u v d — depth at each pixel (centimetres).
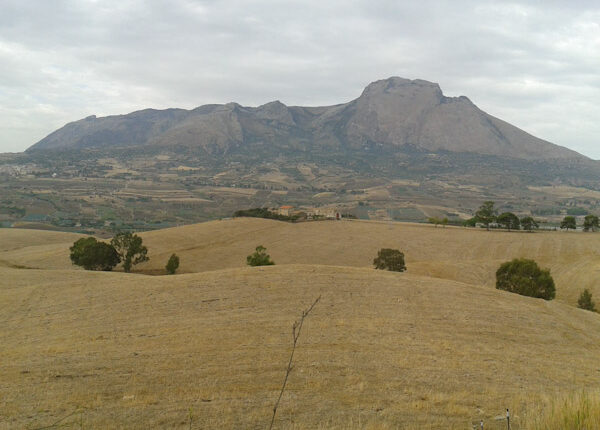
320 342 2278
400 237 11012
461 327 2734
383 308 3048
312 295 3278
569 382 1878
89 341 2330
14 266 6656
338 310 2961
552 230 12219
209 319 2738
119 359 1984
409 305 3155
